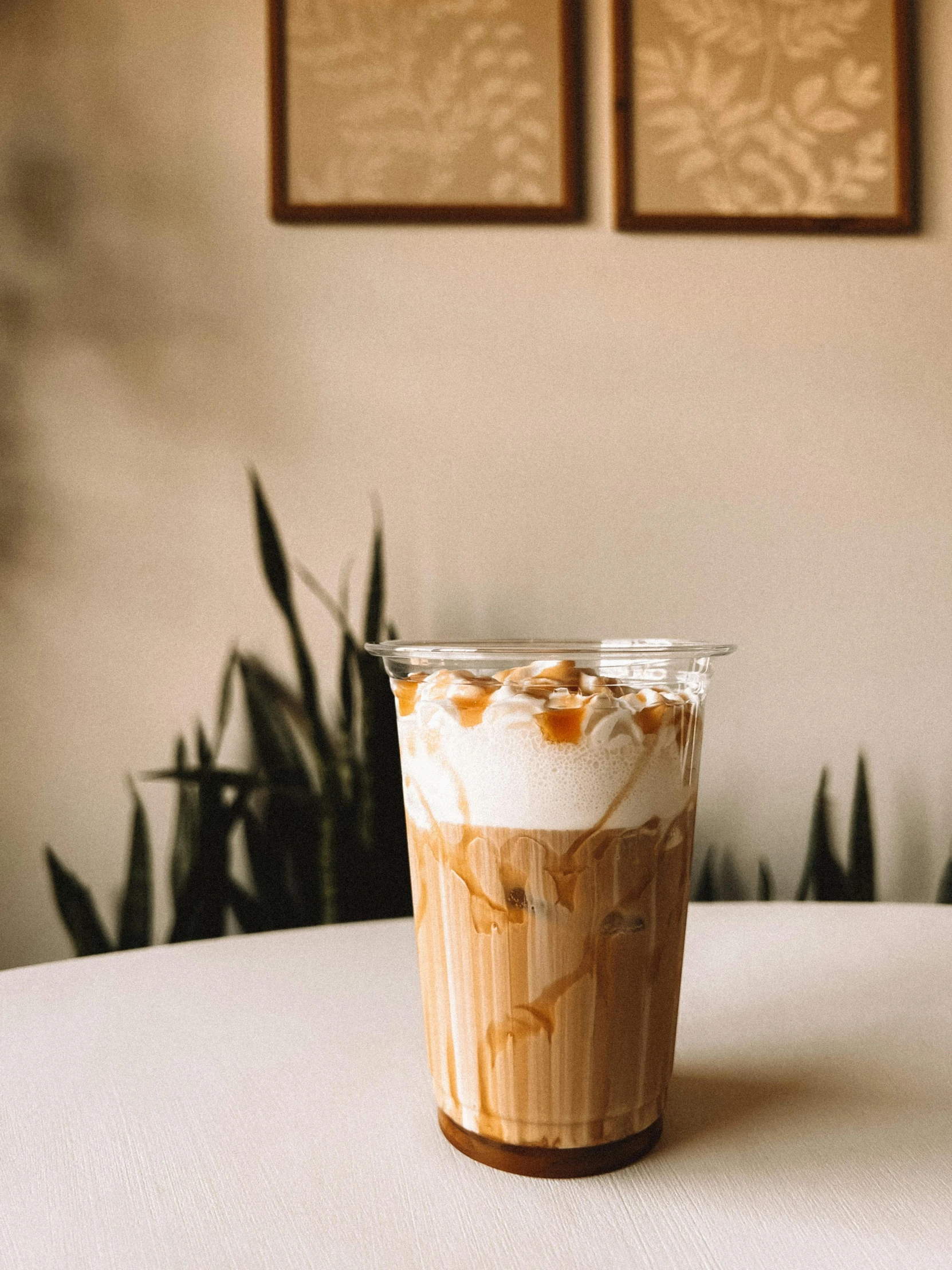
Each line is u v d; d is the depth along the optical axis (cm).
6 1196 39
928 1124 43
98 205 97
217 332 98
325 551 99
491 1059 40
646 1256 37
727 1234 38
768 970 55
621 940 40
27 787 96
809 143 100
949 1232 38
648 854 40
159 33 97
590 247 100
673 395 101
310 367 98
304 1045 48
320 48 97
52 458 96
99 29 97
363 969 56
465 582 100
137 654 97
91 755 97
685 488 101
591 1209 39
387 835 92
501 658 41
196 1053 48
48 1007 52
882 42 100
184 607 98
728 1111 44
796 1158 41
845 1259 37
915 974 54
